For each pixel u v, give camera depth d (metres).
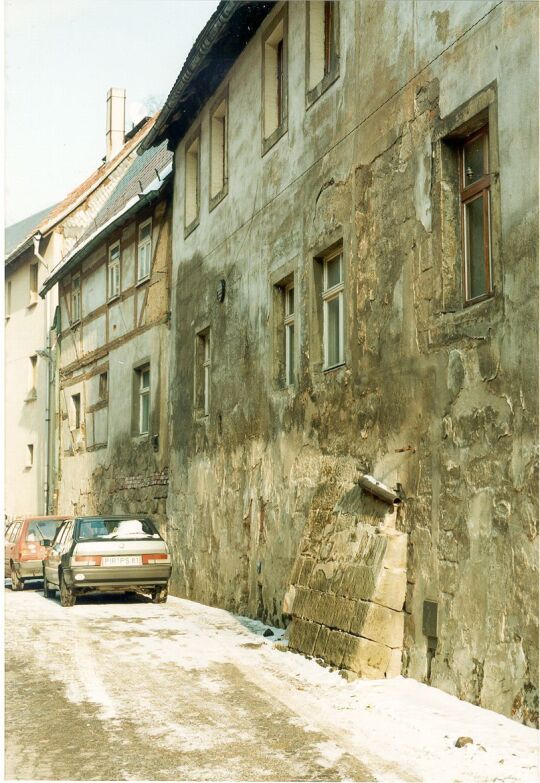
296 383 12.81
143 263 22.55
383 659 8.99
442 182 9.00
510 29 7.74
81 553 15.57
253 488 14.31
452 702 7.81
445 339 8.74
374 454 10.21
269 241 14.16
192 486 17.73
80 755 6.42
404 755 6.30
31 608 15.59
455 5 8.76
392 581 9.07
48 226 31.78
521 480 7.32
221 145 17.45
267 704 7.93
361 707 7.74
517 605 7.27
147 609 15.38
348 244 11.19
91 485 26.09
